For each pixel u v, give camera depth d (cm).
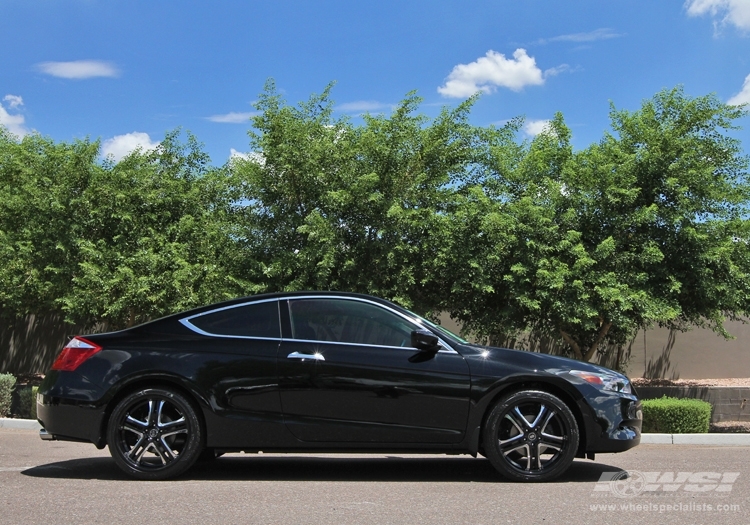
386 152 1159
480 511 511
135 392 625
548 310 1148
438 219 1141
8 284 1272
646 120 1202
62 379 631
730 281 1156
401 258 1155
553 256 1152
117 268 1209
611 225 1160
